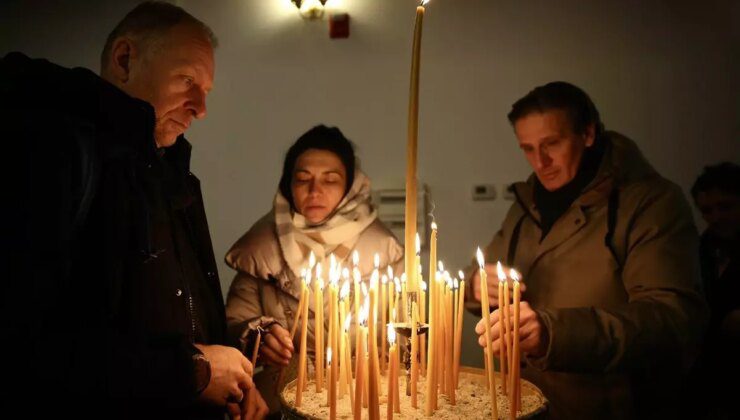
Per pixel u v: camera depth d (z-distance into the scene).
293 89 1.58
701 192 1.45
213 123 1.59
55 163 0.77
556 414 1.42
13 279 0.71
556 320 1.39
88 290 0.85
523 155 1.52
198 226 1.13
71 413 0.83
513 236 1.50
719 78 1.48
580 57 1.52
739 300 1.39
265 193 1.56
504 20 1.54
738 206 1.40
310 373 1.20
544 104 1.51
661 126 1.48
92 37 1.61
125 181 0.89
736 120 1.47
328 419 0.86
